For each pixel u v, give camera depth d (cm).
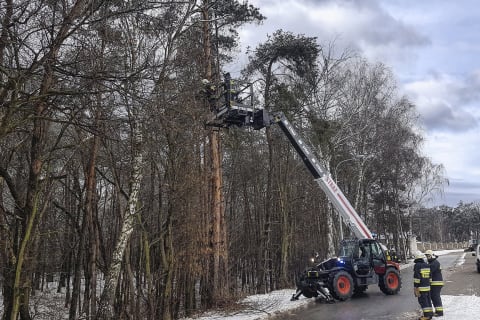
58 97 697
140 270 1288
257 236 2588
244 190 2680
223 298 1511
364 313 1281
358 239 1700
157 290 1285
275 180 2600
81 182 1909
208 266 1530
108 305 1035
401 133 3559
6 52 675
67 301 1692
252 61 2350
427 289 1105
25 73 605
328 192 1642
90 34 663
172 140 1175
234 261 2225
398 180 4447
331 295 1608
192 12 1167
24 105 619
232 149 2328
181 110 875
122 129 884
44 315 1251
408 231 5097
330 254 2625
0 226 830
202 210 1409
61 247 1784
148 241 1330
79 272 1327
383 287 1733
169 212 1253
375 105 3191
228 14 1881
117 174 1259
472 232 11688
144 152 1127
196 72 1280
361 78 3072
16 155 1196
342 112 2967
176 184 1254
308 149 1630
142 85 725
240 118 1199
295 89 2425
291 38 2347
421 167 4253
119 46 802
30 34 605
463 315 1120
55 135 1168
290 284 2367
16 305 723
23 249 743
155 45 958
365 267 1686
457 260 4062
